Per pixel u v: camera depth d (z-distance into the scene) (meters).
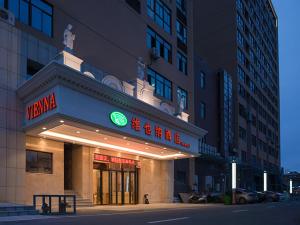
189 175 46.72
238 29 71.88
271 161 98.12
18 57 22.69
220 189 56.81
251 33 81.94
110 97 23.56
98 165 29.64
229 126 62.53
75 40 27.38
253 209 25.08
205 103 55.34
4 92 21.72
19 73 22.66
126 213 19.88
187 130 34.41
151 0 39.56
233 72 68.62
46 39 24.80
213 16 72.12
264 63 95.06
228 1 71.06
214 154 54.44
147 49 37.53
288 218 17.81
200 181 50.72
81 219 15.82
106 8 31.38
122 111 25.20
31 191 23.17
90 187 27.94
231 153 62.16
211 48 71.12
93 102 22.52
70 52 23.30
